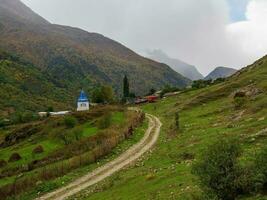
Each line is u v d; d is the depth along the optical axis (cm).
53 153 7762
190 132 6994
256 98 8275
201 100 11075
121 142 7356
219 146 2603
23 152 8988
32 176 5744
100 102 18988
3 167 7750
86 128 9912
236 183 2481
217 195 2489
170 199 3173
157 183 3888
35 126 12406
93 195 4438
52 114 18988
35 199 4859
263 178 2483
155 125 9569
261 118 5947
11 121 18750
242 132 5212
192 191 3128
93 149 6869
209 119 8181
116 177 4997
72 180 5397
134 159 6019
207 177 2512
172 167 4431
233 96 10094
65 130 10231
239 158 3581
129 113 11638
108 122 9500
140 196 3631
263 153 2588
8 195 5206
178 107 11712
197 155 4691
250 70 13188
